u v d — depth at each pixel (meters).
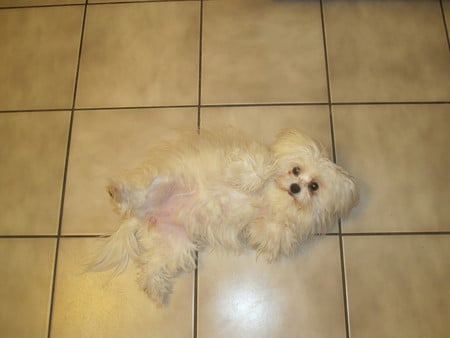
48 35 1.62
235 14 1.60
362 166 1.41
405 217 1.36
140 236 1.24
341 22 1.59
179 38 1.58
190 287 1.31
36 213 1.39
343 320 1.27
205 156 1.16
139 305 1.31
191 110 1.49
